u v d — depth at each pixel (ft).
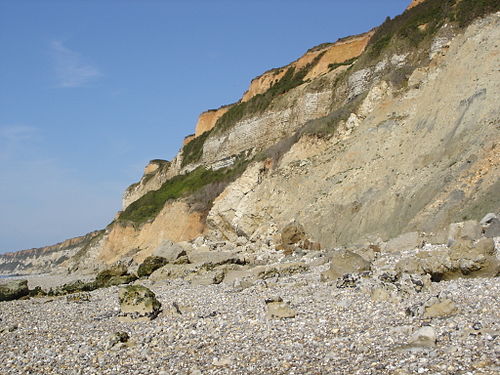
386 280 78.54
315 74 298.56
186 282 122.01
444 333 48.21
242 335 58.75
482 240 76.43
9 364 56.39
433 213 119.96
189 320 71.00
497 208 106.11
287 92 289.12
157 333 65.00
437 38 192.65
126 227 320.50
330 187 167.12
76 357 56.85
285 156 210.79
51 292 136.87
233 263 139.74
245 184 206.80
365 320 58.23
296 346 51.52
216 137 323.37
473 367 38.37
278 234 166.09
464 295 63.00
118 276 148.15
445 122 146.10
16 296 128.88
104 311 90.27
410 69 195.11
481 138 128.16
